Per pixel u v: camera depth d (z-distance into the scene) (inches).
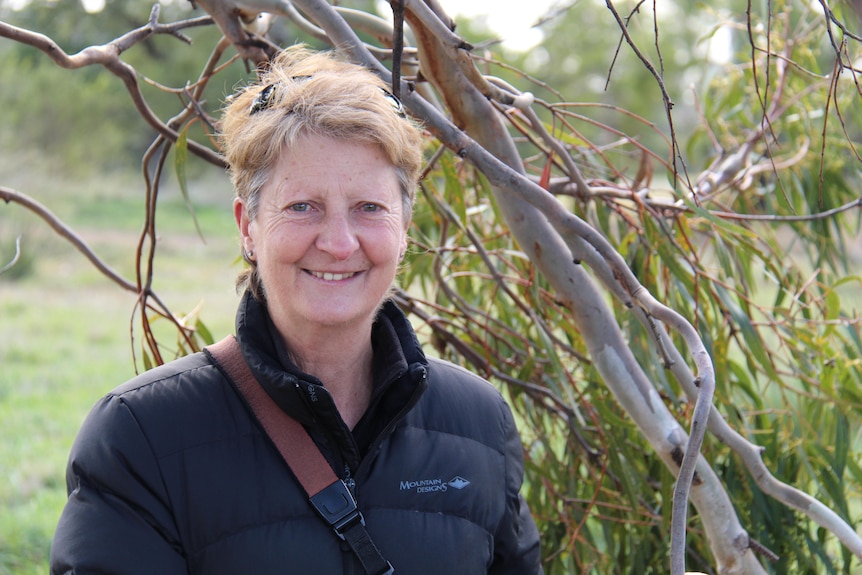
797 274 108.7
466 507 56.6
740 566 77.4
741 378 100.9
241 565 50.8
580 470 102.7
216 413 53.6
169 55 700.0
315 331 55.3
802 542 97.0
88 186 674.8
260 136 52.8
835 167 117.0
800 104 119.0
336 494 52.4
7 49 714.8
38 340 337.4
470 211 106.0
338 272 53.3
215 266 510.6
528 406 104.9
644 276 96.0
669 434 77.4
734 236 95.3
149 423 52.0
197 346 95.8
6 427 232.1
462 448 58.1
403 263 102.7
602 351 78.5
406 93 62.4
